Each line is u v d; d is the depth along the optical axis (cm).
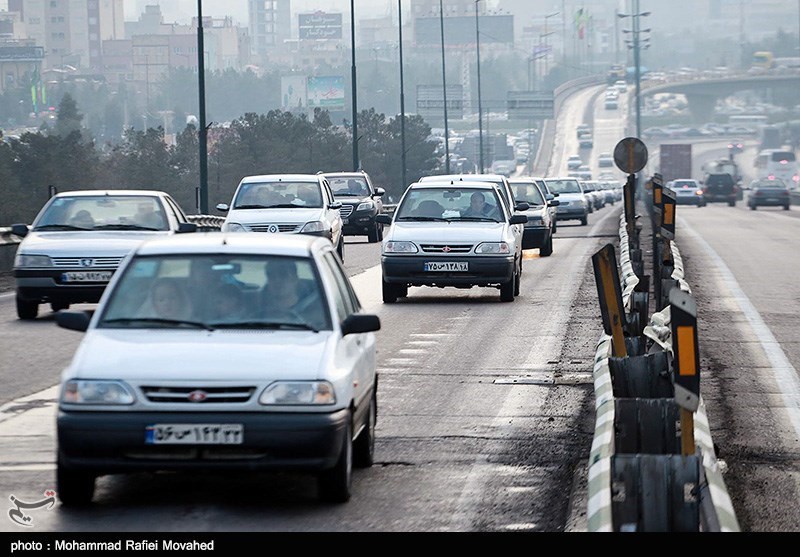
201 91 12262
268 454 2295
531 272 8338
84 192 6075
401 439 3086
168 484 2595
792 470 2742
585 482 2636
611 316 3422
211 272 2588
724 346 4709
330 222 8344
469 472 2736
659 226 6481
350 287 2883
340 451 2369
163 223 5919
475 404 3562
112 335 2452
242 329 2486
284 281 2577
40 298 5644
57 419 2302
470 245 6366
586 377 4022
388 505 2433
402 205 6731
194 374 2302
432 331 5266
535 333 5166
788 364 4259
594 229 14862
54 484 2600
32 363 4353
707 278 7706
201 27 12200
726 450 2942
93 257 5612
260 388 2306
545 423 3284
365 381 2673
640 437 2438
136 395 2289
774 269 8425
